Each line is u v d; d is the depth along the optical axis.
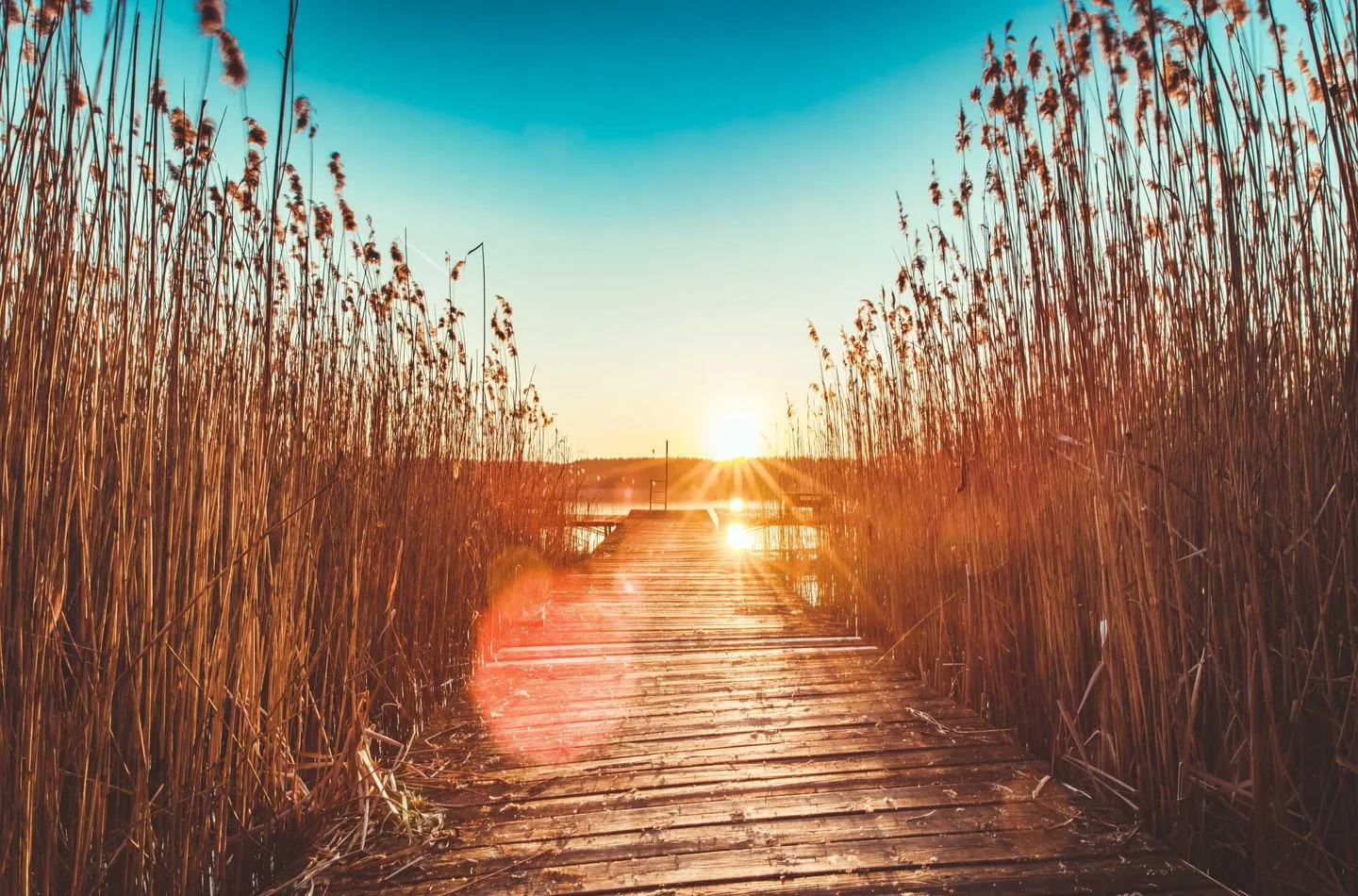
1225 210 1.59
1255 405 1.59
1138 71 1.86
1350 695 1.42
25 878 1.10
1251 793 1.54
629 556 7.99
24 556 1.14
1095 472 1.92
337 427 2.26
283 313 2.07
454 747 2.37
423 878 1.60
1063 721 2.10
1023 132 2.25
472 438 3.61
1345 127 1.40
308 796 1.76
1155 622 1.72
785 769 2.17
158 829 1.42
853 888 1.54
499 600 3.98
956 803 1.93
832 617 4.63
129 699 1.41
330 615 2.13
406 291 2.81
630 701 2.84
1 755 1.09
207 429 1.56
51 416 1.21
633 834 1.79
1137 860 1.63
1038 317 2.26
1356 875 1.43
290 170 2.01
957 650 2.95
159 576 1.45
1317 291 1.55
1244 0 1.61
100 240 1.30
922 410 3.25
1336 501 1.45
